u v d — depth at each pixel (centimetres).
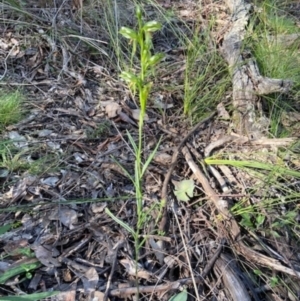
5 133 50
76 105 55
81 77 59
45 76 59
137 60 62
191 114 55
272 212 43
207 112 55
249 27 64
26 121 52
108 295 37
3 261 38
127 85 58
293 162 49
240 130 52
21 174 46
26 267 37
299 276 39
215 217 43
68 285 38
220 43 66
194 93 55
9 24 65
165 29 69
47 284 38
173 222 43
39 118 53
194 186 46
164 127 53
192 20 72
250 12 69
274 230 42
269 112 55
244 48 60
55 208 43
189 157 48
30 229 41
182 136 52
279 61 61
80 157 48
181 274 39
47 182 45
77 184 45
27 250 39
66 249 40
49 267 39
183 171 47
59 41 64
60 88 57
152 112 55
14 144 49
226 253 41
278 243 41
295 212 44
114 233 41
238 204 43
